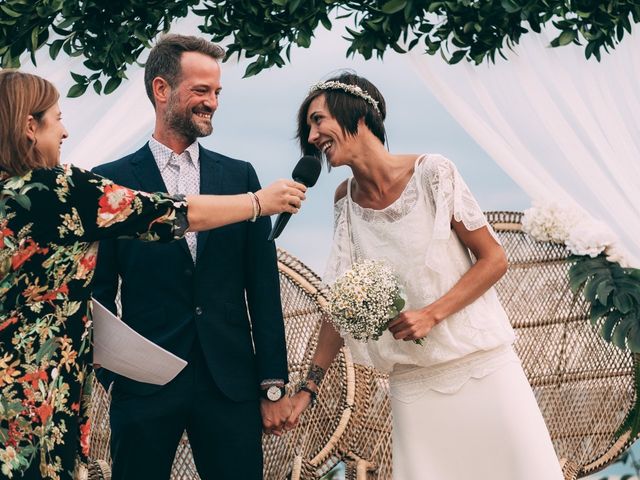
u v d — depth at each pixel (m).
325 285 3.18
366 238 3.07
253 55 3.75
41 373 2.41
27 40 3.63
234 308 3.04
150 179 3.04
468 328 2.96
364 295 2.85
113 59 3.63
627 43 3.74
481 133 3.73
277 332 3.08
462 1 3.65
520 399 2.96
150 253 2.99
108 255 3.02
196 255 3.02
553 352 3.89
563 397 3.87
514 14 3.70
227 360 2.99
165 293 2.99
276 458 3.58
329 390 3.63
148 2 3.66
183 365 2.75
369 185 3.05
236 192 3.10
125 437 2.92
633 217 3.75
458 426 2.98
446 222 2.92
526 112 3.74
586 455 3.87
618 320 3.82
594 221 3.85
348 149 2.99
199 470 3.04
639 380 3.86
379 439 3.65
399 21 3.73
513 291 3.92
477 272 2.95
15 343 2.41
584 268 3.86
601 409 3.89
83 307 2.53
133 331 2.65
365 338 2.94
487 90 3.74
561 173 3.79
